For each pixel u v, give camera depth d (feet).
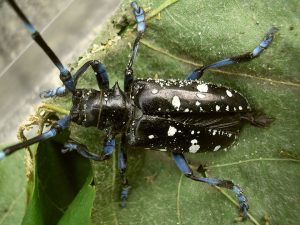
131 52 0.34
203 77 0.35
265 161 0.35
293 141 0.34
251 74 0.34
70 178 0.36
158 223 0.36
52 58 0.31
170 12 0.34
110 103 0.33
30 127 0.34
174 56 0.35
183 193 0.36
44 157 0.35
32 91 0.41
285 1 0.32
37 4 0.40
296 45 0.33
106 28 0.34
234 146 0.35
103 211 0.35
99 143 0.35
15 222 0.38
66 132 0.34
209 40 0.34
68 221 0.33
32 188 0.34
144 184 0.36
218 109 0.32
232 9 0.33
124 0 0.34
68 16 0.40
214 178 0.36
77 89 0.33
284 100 0.34
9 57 0.40
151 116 0.32
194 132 0.32
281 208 0.35
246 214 0.35
